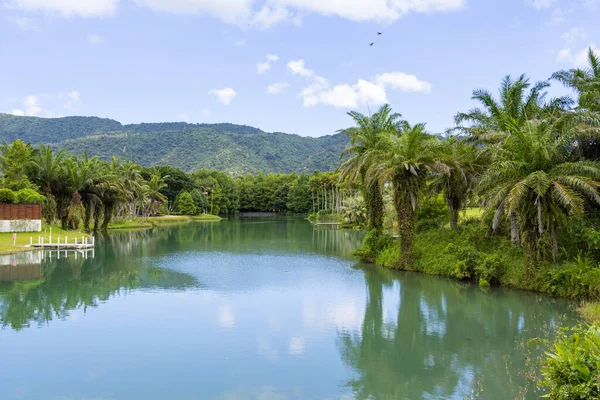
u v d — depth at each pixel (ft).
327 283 82.33
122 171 271.69
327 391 36.11
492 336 51.06
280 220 370.12
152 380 37.81
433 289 76.69
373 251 109.81
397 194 95.25
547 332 51.60
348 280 85.30
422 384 37.68
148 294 72.18
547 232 70.49
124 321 55.83
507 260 79.97
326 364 42.01
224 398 34.63
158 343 47.32
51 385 36.70
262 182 529.45
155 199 345.72
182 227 268.41
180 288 77.25
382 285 80.23
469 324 55.98
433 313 61.36
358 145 116.37
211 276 89.92
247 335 50.44
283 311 61.57
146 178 383.45
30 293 72.64
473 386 37.17
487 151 94.07
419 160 92.38
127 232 219.82
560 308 62.54
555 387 28.22
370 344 48.08
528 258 73.00
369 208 114.62
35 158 184.34
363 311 62.28
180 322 55.47
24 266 101.76
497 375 39.55
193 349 45.52
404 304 66.33
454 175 102.06
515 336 50.90
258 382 37.65
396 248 102.99
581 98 82.48
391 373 40.01
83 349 45.37
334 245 155.63
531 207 69.82
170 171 403.13
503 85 93.56
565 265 69.31
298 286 79.46
